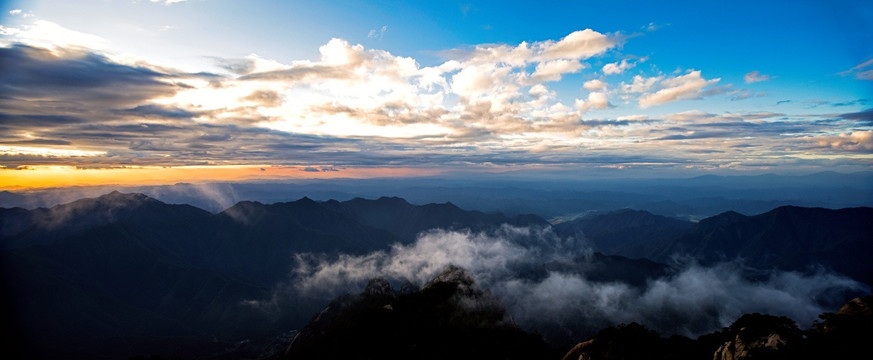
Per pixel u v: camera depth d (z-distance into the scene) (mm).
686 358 63969
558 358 92875
